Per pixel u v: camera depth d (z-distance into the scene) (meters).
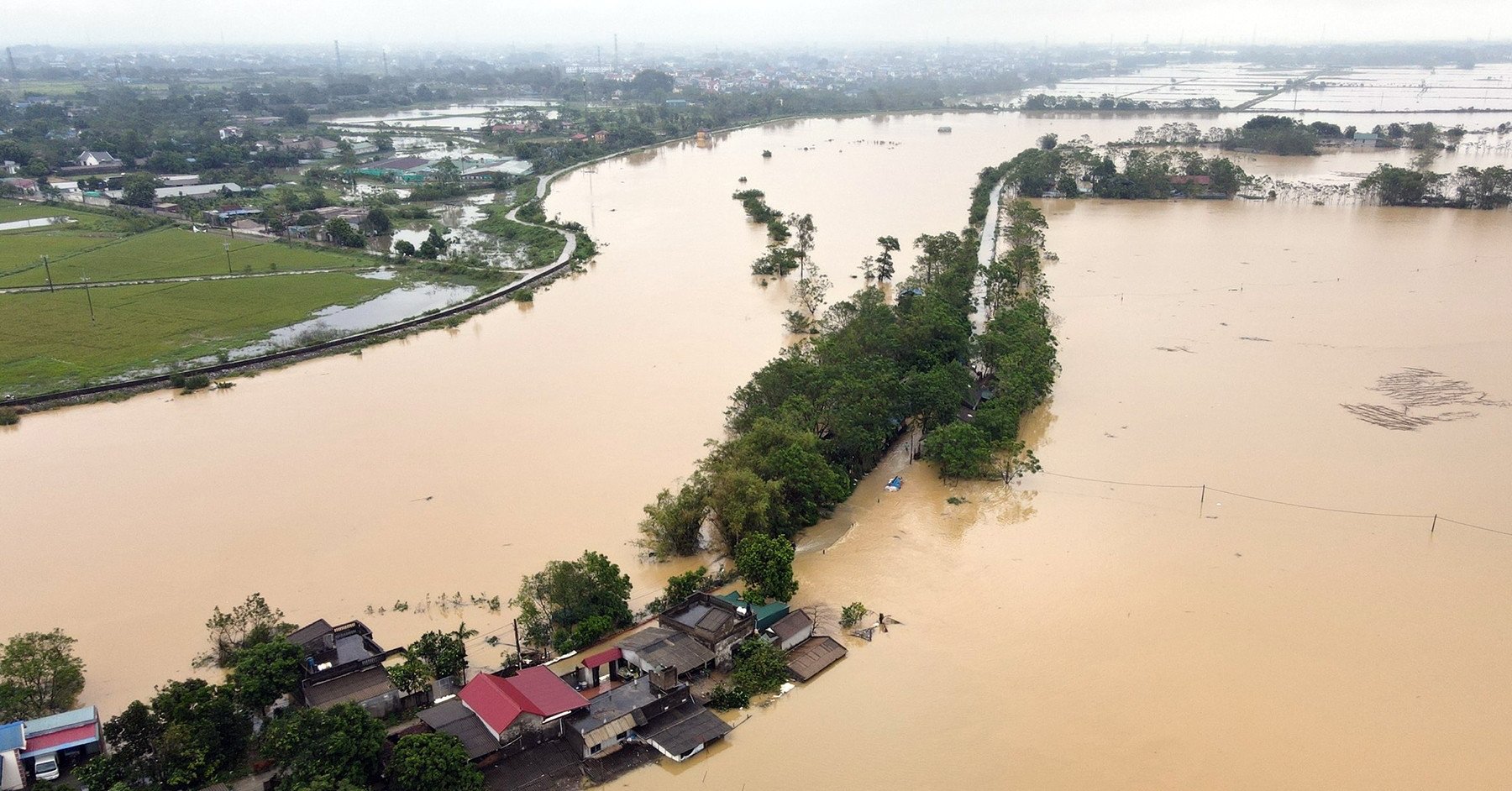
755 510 91.38
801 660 77.44
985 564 93.12
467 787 61.41
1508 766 66.38
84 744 64.75
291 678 69.31
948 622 83.75
